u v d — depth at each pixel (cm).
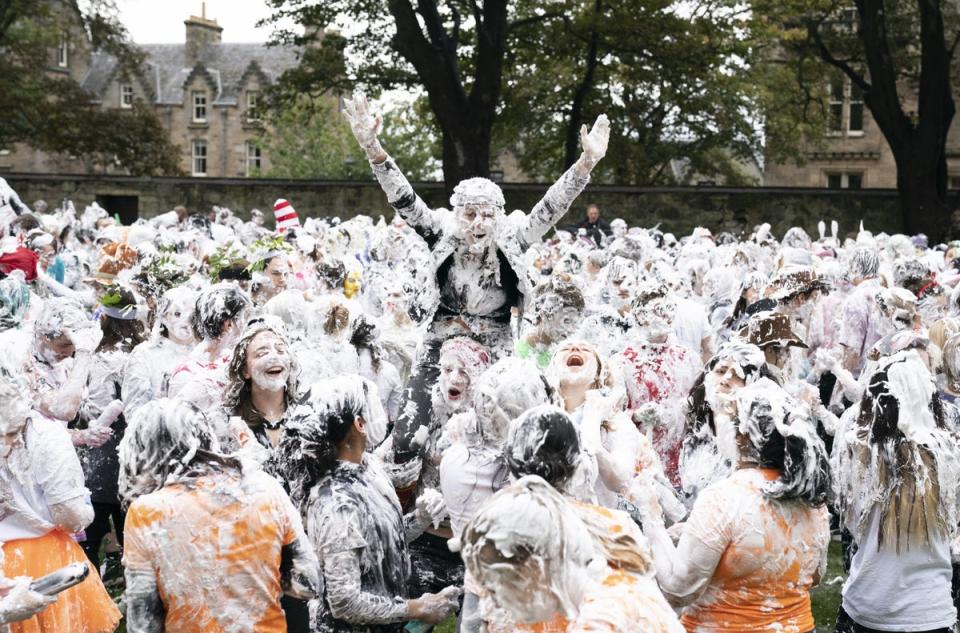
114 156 4447
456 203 571
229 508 379
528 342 595
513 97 3897
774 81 4094
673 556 410
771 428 403
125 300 655
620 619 293
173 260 793
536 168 4481
